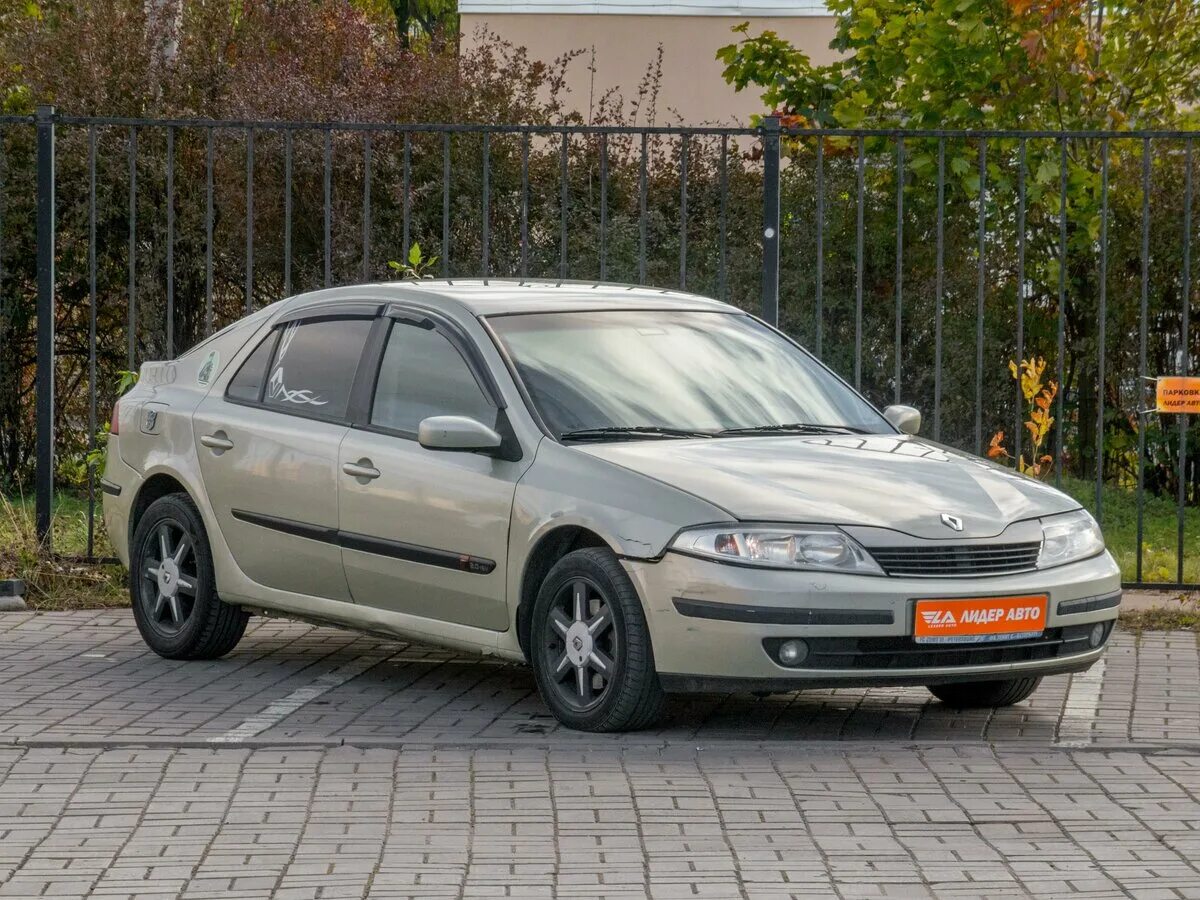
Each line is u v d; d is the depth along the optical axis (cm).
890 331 1716
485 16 2530
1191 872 604
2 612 1173
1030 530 809
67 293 1744
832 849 629
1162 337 1723
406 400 901
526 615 835
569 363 880
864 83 1769
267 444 952
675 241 1689
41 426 1248
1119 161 1711
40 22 1852
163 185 1695
